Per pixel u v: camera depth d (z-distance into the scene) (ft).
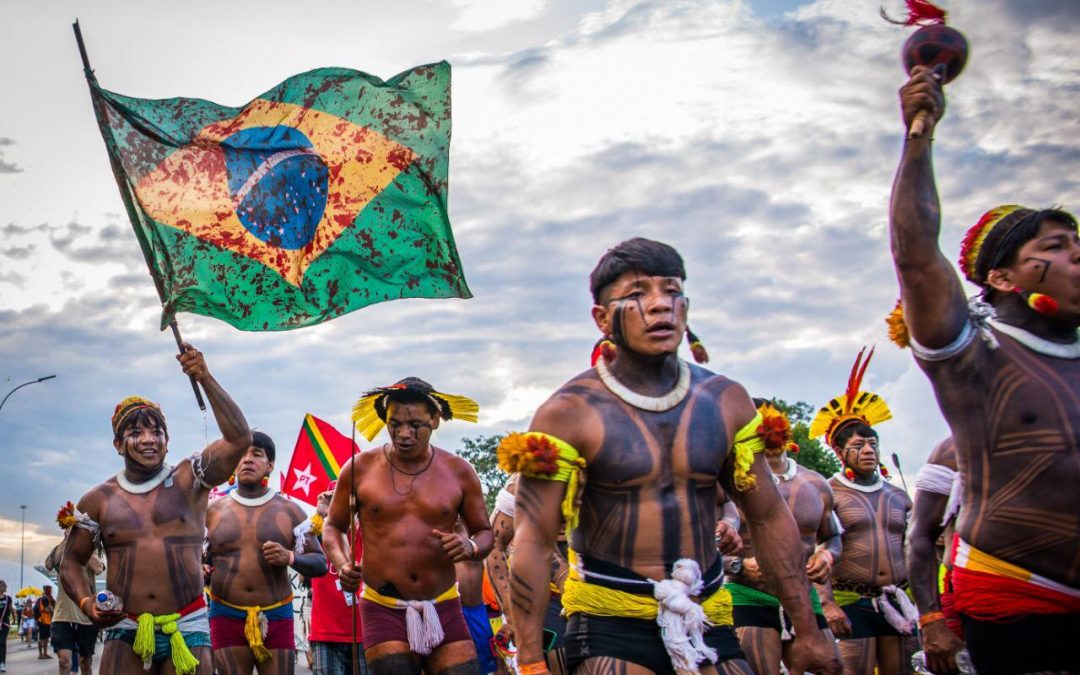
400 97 25.07
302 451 45.11
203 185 25.32
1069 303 14.39
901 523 32.78
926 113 13.35
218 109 25.61
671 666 15.24
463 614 29.25
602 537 15.62
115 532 27.17
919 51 13.41
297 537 34.81
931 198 13.66
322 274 24.93
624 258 15.85
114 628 27.09
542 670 15.43
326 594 34.99
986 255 14.97
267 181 25.27
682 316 15.75
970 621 14.85
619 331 15.72
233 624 34.24
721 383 16.38
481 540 27.45
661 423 15.69
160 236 25.07
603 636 15.43
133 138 25.27
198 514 27.94
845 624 30.25
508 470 15.37
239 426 26.86
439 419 27.91
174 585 27.25
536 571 15.53
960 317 14.17
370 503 27.02
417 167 24.84
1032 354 14.46
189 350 25.96
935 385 14.73
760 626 28.48
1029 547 14.15
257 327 25.02
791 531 16.37
